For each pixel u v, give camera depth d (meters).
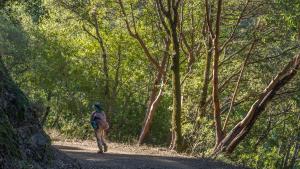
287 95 25.48
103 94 40.50
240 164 20.52
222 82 30.27
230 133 23.80
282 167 33.19
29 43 37.72
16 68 38.50
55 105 39.50
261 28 24.17
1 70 10.56
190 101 28.17
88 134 30.55
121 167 13.57
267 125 32.31
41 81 39.56
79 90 40.25
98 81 40.47
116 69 39.56
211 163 17.61
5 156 8.23
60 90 39.72
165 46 31.66
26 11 40.34
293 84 25.83
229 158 22.59
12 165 8.30
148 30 35.19
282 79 22.67
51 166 10.18
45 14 39.44
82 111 40.16
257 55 26.77
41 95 39.44
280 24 21.81
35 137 10.20
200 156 21.56
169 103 41.12
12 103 10.02
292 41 22.78
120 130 42.06
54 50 39.34
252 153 28.41
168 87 31.25
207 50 26.19
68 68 39.75
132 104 42.78
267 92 23.28
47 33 39.09
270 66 25.86
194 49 30.62
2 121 8.85
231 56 27.41
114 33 37.16
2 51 34.84
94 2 32.78
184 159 17.88
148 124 32.06
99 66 40.06
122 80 40.72
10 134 8.88
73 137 26.97
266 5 23.03
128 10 32.53
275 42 23.98
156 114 41.81
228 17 26.58
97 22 36.34
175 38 23.27
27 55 37.38
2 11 35.72
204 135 25.06
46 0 35.56
